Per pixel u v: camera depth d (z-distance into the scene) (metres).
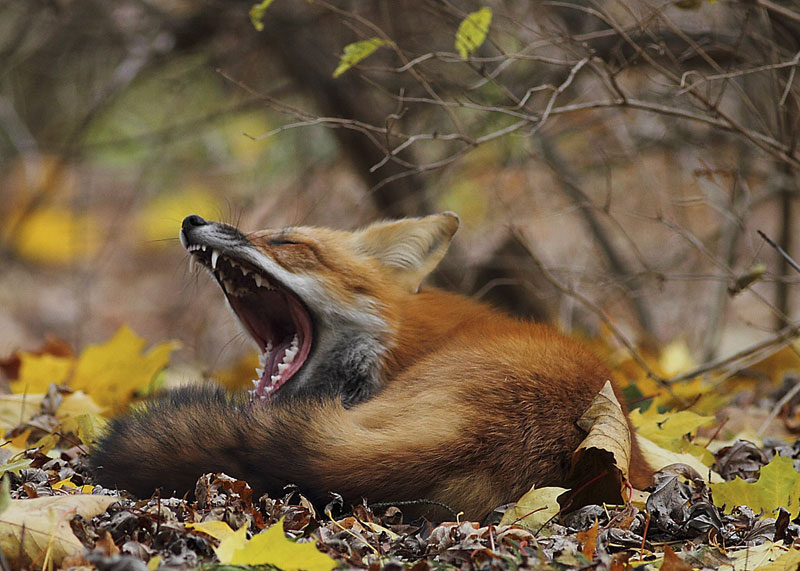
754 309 19.25
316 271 8.45
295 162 18.44
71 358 12.63
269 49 16.19
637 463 7.15
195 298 17.98
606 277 13.88
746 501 6.65
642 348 13.62
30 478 6.64
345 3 14.76
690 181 14.56
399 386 6.89
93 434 8.05
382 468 5.99
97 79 18.72
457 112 15.38
